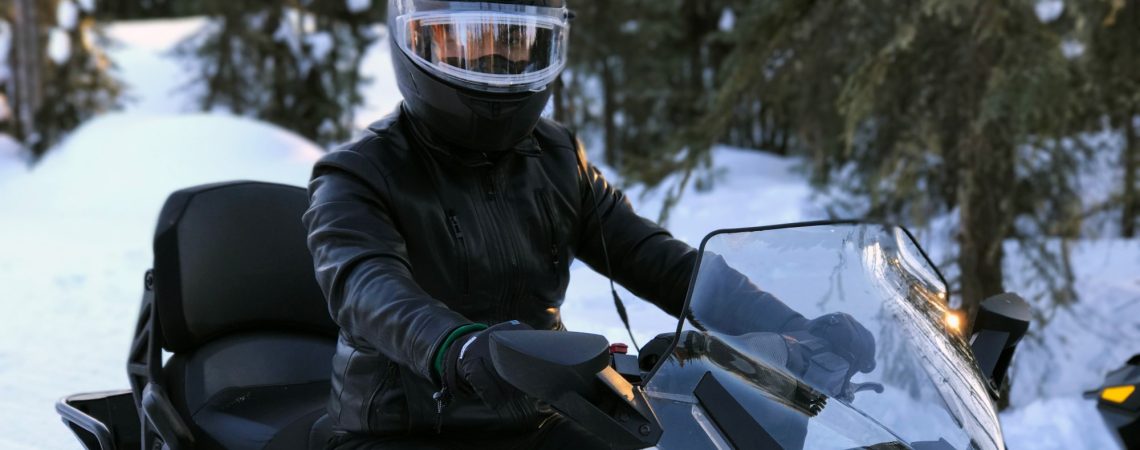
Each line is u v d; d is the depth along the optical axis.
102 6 21.88
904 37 5.17
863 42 5.66
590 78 16.83
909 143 5.58
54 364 5.52
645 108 17.64
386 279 1.93
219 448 2.45
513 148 2.21
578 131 18.38
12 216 12.36
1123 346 6.20
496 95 2.06
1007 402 5.13
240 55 17.25
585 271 3.89
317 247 2.04
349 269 1.98
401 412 2.06
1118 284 7.32
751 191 12.16
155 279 2.66
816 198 8.77
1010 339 2.06
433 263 2.10
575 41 15.73
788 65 6.00
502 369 1.58
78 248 9.75
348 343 2.13
